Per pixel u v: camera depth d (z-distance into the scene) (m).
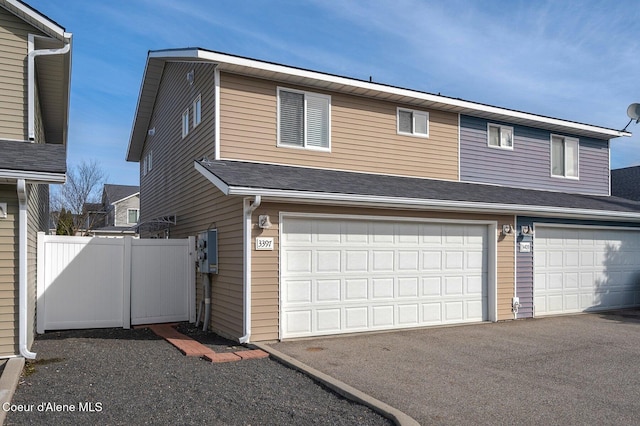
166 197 14.63
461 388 6.01
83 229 34.12
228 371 6.72
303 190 8.48
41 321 9.82
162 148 15.31
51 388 5.94
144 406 5.30
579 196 14.38
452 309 10.75
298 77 10.55
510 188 13.42
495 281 11.23
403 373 6.66
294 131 10.80
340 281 9.46
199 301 10.92
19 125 8.55
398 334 9.51
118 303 10.56
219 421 4.89
